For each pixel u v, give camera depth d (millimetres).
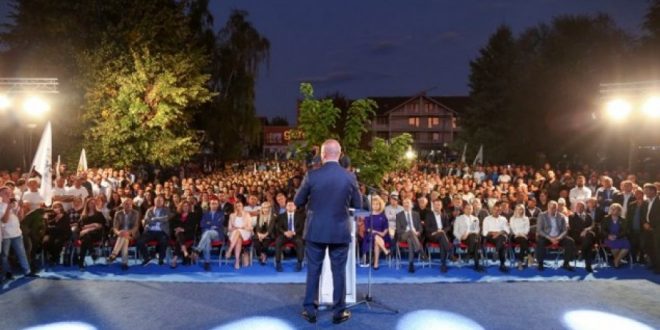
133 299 7699
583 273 10141
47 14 21094
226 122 30953
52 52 20562
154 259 11227
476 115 40219
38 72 20406
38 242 10023
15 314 7016
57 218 10586
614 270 10406
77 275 9656
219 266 10516
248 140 32969
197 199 12734
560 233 10602
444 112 67875
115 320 6711
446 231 10953
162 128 21328
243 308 7168
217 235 10625
